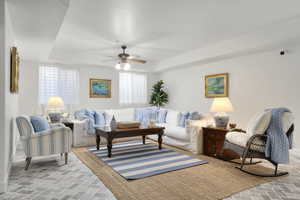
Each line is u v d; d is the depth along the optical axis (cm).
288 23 347
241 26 370
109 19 331
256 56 457
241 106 486
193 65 602
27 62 522
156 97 701
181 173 270
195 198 202
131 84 716
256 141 272
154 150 397
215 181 244
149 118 552
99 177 255
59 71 586
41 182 239
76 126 436
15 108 367
